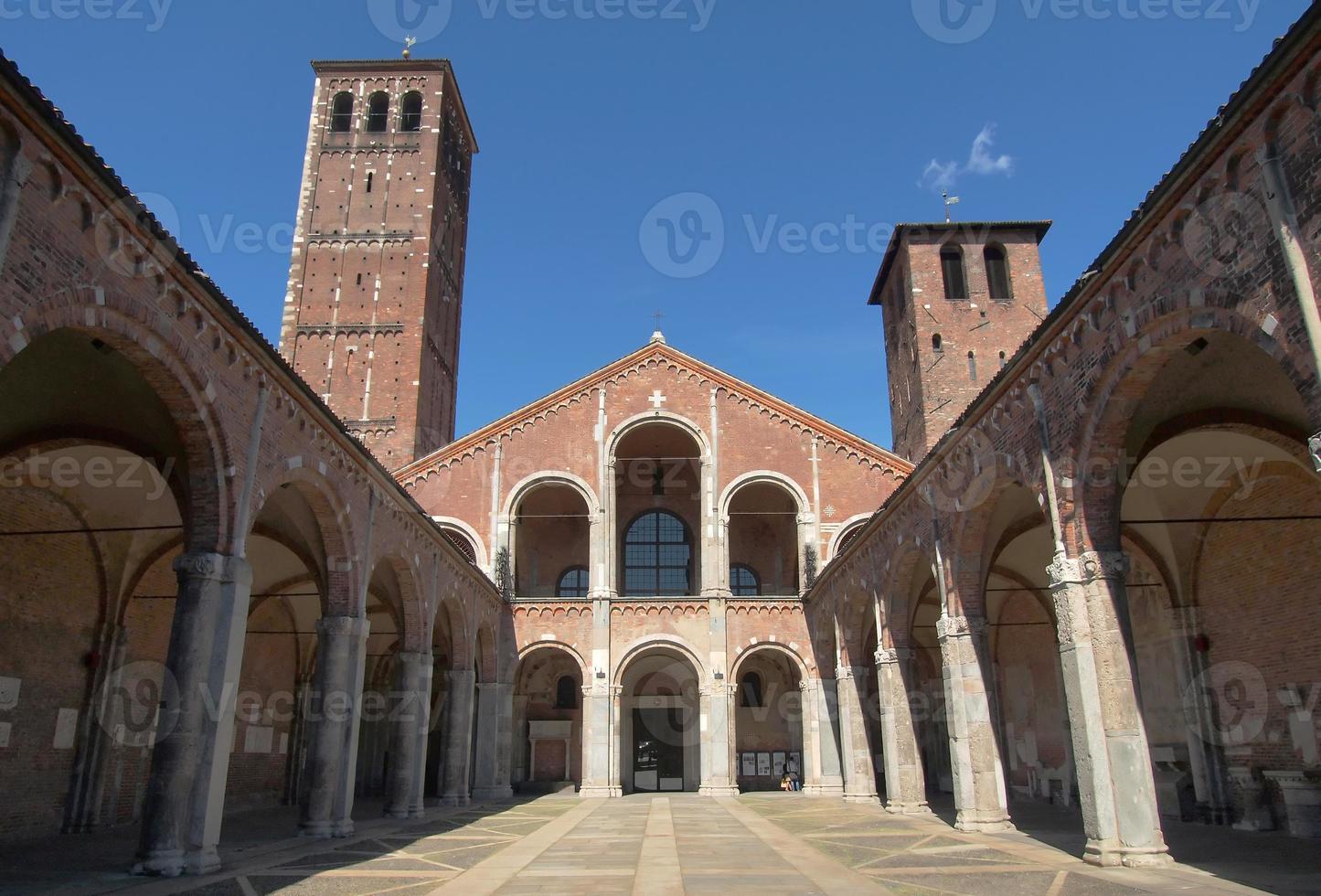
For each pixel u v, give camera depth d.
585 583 46.50
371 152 53.62
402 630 28.44
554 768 44.00
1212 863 14.92
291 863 16.52
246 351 16.30
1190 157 11.76
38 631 21.12
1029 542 27.94
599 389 42.88
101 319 12.41
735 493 41.59
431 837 21.70
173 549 24.23
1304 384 10.05
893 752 27.11
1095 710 15.02
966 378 45.62
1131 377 14.16
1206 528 22.64
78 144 11.31
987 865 15.50
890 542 26.48
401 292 50.41
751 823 25.28
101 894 12.63
